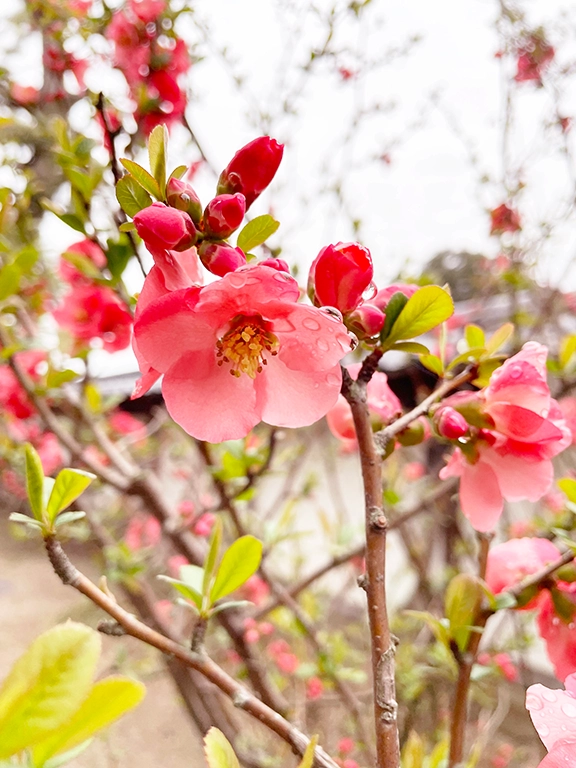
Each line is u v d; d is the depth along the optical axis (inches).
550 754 6.7
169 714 28.3
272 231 7.9
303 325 7.7
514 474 8.8
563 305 24.7
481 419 8.6
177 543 15.1
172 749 26.0
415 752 8.8
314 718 21.9
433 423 8.7
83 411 16.1
